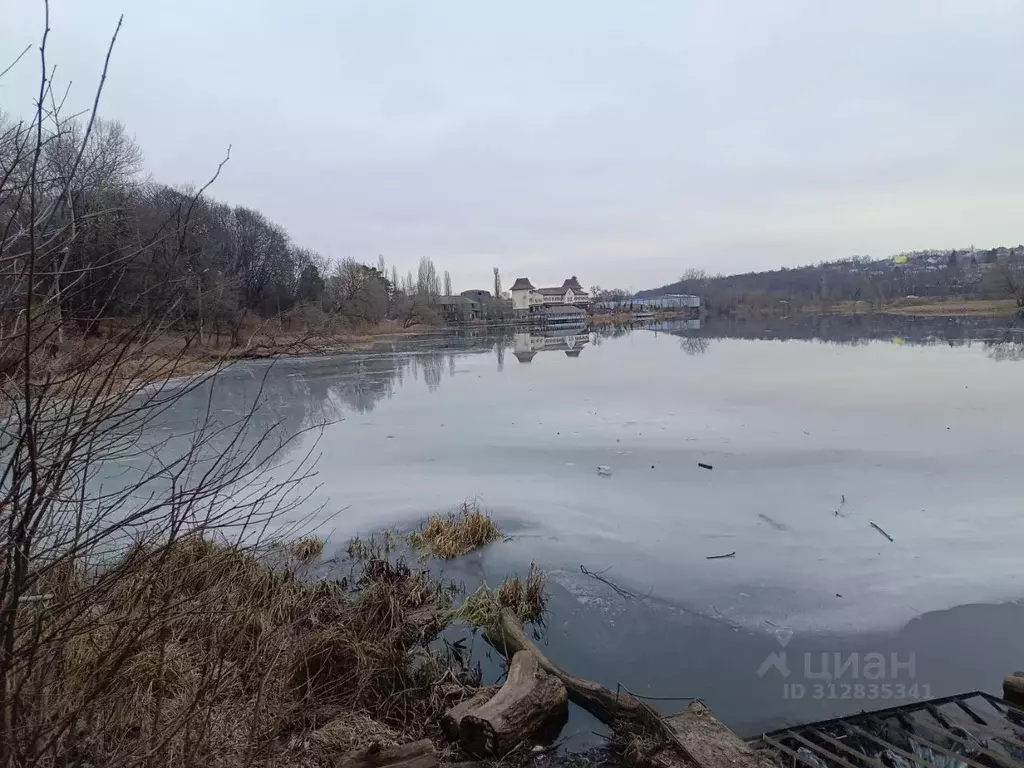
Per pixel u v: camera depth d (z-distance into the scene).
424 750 3.95
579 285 125.81
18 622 2.50
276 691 3.75
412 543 8.41
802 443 12.84
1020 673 5.14
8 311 2.11
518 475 11.56
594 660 5.68
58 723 2.47
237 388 24.31
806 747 4.43
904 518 8.76
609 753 4.41
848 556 7.67
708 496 9.96
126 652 2.50
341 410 19.06
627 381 23.02
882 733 4.57
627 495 10.17
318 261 61.19
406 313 76.69
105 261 2.34
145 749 2.76
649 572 7.43
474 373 28.28
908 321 58.56
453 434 15.17
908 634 6.02
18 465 2.10
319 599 5.78
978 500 9.34
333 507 9.89
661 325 76.88
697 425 14.85
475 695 4.85
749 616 6.39
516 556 7.97
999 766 4.16
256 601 4.44
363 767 3.75
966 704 4.90
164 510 5.44
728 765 4.02
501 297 118.44
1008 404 15.97
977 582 6.93
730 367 26.12
